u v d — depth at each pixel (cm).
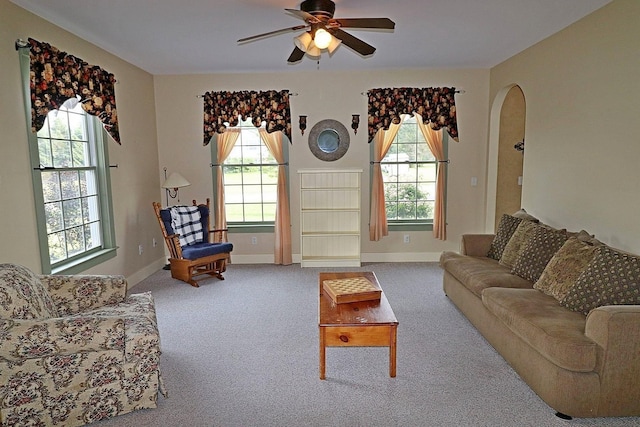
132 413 234
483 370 282
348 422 226
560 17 349
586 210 348
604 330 215
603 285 244
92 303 275
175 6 315
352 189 575
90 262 397
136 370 232
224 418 230
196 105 566
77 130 399
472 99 561
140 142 517
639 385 218
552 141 400
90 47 406
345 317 266
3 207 293
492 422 225
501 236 403
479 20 357
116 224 453
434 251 587
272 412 236
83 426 222
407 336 337
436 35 400
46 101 326
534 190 436
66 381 215
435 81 560
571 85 367
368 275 349
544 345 229
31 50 311
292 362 296
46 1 303
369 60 501
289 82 564
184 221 519
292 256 590
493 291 301
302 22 353
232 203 593
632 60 293
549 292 287
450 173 574
